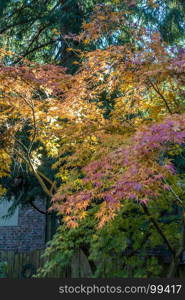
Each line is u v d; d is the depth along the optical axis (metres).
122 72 5.22
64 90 5.80
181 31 9.72
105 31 6.21
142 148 3.61
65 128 5.62
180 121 3.77
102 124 5.53
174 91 5.07
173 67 4.39
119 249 5.52
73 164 5.59
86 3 9.83
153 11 9.31
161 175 3.69
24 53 11.07
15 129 5.95
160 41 5.26
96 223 5.56
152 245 5.79
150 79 4.93
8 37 11.06
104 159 4.20
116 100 5.70
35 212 13.73
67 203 4.44
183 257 7.18
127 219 5.63
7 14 10.88
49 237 13.21
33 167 6.06
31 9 10.62
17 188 9.75
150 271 5.67
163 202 5.55
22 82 5.30
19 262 9.57
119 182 3.74
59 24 9.80
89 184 4.88
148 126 4.07
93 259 5.68
